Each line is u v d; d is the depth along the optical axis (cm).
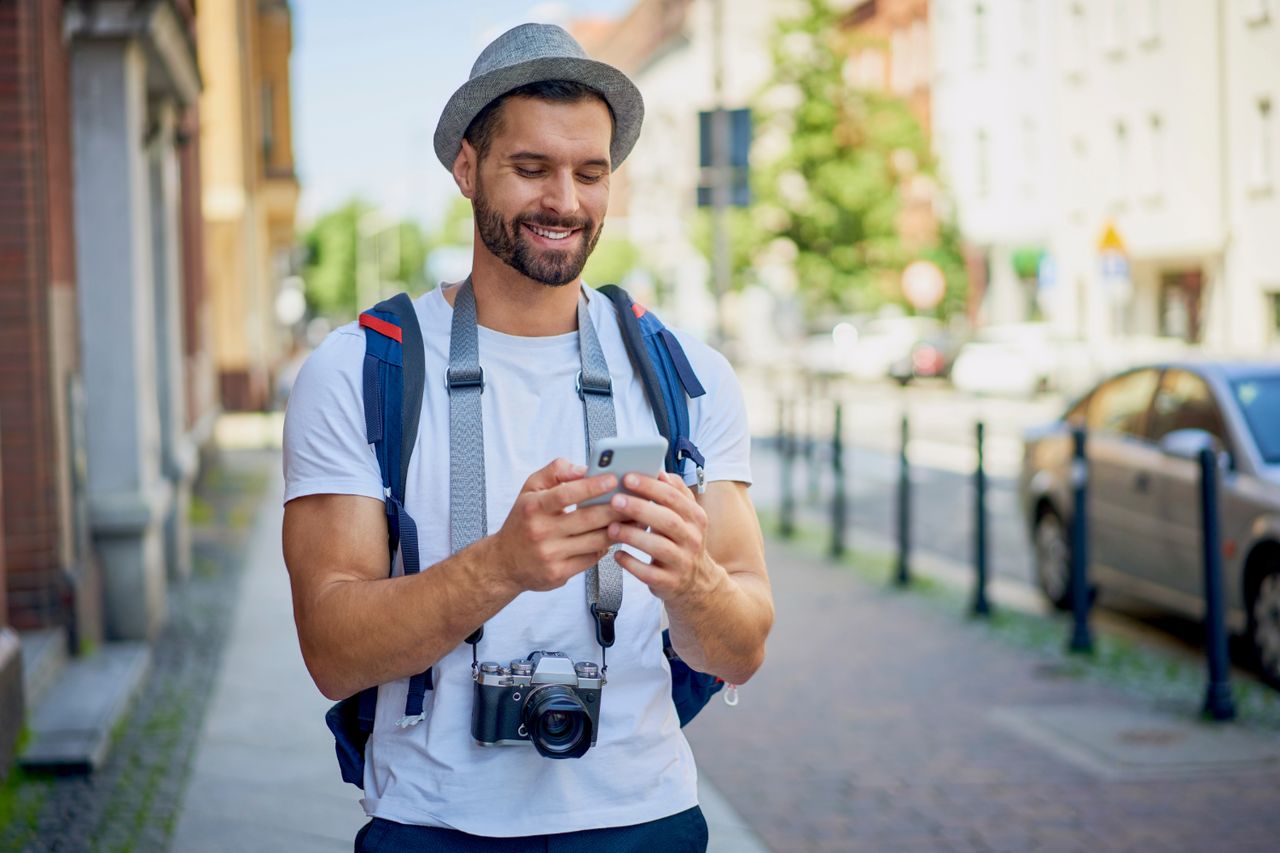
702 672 220
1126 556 823
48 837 485
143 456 767
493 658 209
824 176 3756
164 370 996
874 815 519
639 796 214
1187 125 3061
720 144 1509
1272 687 691
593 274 5806
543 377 219
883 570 1070
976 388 3300
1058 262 3634
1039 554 927
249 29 2569
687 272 5828
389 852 210
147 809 515
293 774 562
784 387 3875
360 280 8494
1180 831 498
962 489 1631
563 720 204
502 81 207
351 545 210
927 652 788
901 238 3834
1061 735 616
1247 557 704
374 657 199
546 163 210
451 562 194
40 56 653
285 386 2728
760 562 226
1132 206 3288
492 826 208
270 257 3350
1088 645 779
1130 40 3256
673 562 190
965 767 575
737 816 520
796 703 679
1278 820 509
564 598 212
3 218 646
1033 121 3719
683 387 225
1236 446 738
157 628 810
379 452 212
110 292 764
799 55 3775
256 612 892
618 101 217
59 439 682
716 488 228
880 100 3800
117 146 759
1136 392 851
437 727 210
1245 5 2872
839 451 1141
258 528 1288
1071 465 852
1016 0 3756
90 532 754
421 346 217
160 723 628
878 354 3806
